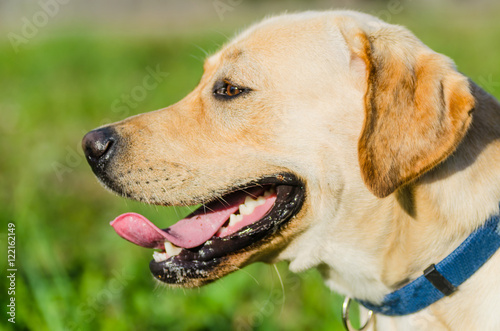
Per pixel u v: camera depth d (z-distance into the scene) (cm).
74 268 489
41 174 700
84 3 3200
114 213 591
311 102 304
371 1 2000
